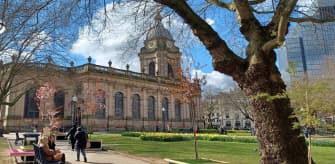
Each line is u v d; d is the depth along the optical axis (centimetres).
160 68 8200
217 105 9044
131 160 1599
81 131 1588
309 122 563
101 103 6353
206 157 1722
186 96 2103
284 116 567
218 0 745
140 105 7581
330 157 1836
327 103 615
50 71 2070
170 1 647
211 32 643
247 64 621
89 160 1606
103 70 6775
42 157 1058
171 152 2033
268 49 586
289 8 509
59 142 3141
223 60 625
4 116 5572
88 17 833
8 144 2722
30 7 941
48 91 4209
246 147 2533
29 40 1642
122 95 7206
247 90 607
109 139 3603
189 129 8025
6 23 1124
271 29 634
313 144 2969
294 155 548
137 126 7350
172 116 8281
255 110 586
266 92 575
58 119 4975
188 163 1326
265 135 565
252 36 626
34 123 5681
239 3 640
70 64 2075
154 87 7944
